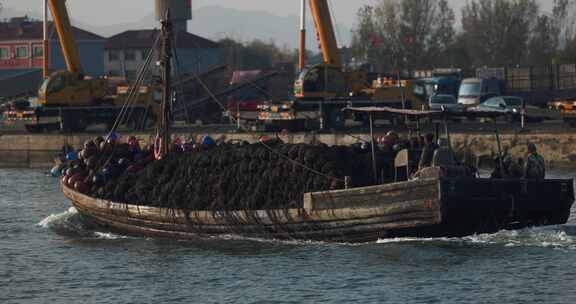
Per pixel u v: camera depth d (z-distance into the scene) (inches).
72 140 7736.2
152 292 2994.6
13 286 3134.8
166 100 4210.1
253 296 2888.8
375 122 7810.0
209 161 3737.7
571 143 6067.9
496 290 2842.0
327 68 7672.2
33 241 3887.8
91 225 4126.5
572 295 2780.5
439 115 3503.9
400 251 3262.8
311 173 3508.9
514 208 3299.7
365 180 3528.5
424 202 3211.1
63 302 2933.1
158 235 3828.7
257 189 3572.8
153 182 3882.9
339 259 3230.8
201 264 3302.2
